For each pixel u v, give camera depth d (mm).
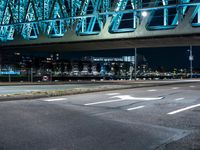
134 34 44000
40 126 10047
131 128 9898
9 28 60281
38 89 31641
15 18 57719
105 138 8438
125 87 33312
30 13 56594
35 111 13617
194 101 18719
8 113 12898
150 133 9141
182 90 30328
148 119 11703
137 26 43656
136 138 8469
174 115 12750
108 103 17375
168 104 16969
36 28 53719
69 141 8039
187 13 40188
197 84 46438
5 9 56000
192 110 14352
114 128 9883
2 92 26531
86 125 10367
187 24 40125
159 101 18656
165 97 21609
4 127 9773
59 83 50469
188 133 9156
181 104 16984
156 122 11031
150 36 42844
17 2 57281
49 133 8984
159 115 12742
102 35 46500
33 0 51781
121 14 45688
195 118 11953
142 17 43375
